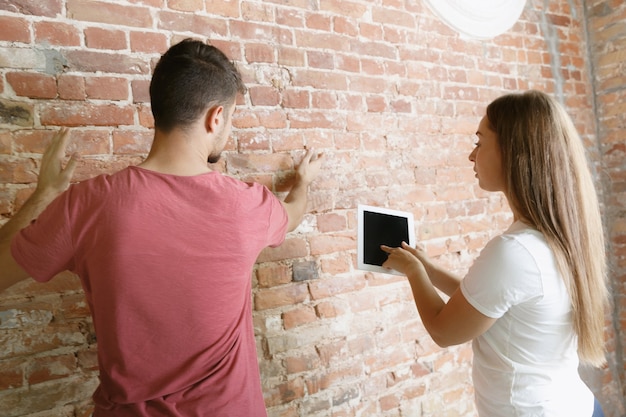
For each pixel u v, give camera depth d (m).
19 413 1.26
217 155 1.12
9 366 1.25
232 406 0.99
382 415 1.86
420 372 1.97
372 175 1.87
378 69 1.90
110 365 0.92
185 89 0.98
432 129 2.04
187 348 0.95
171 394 0.94
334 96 1.78
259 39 1.62
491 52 2.23
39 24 1.28
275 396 1.63
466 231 2.13
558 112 1.11
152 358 0.92
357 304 1.82
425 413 1.97
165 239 0.91
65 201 0.89
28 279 1.28
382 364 1.87
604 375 2.49
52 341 1.31
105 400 0.94
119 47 1.39
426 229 2.00
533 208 1.08
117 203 0.89
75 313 1.34
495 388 1.16
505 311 1.07
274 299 1.64
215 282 0.96
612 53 2.49
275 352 1.64
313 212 1.73
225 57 1.09
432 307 1.23
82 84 1.33
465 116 2.14
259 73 1.62
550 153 1.08
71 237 0.88
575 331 1.09
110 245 0.88
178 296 0.92
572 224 1.06
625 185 2.48
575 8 2.56
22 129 1.26
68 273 1.33
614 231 2.54
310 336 1.71
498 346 1.14
